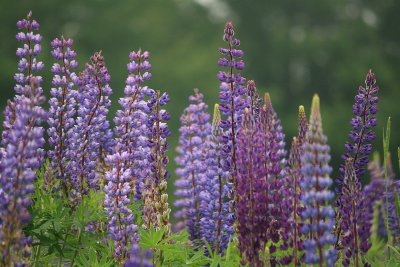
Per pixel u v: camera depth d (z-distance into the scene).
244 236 6.38
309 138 5.65
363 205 6.49
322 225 5.68
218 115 8.10
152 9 71.12
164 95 7.45
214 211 7.96
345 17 76.94
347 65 69.69
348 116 62.31
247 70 72.88
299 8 76.62
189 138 9.16
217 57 66.12
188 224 8.75
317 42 70.88
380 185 8.41
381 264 7.03
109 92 8.02
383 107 61.44
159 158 7.21
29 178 5.95
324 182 5.62
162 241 6.74
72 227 7.55
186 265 6.84
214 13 76.94
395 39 74.62
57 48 7.92
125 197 6.99
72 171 7.64
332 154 60.31
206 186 8.07
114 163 7.09
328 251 5.79
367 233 6.45
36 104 6.11
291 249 6.65
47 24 63.62
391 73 69.00
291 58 72.06
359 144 7.20
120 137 8.05
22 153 5.95
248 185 6.46
